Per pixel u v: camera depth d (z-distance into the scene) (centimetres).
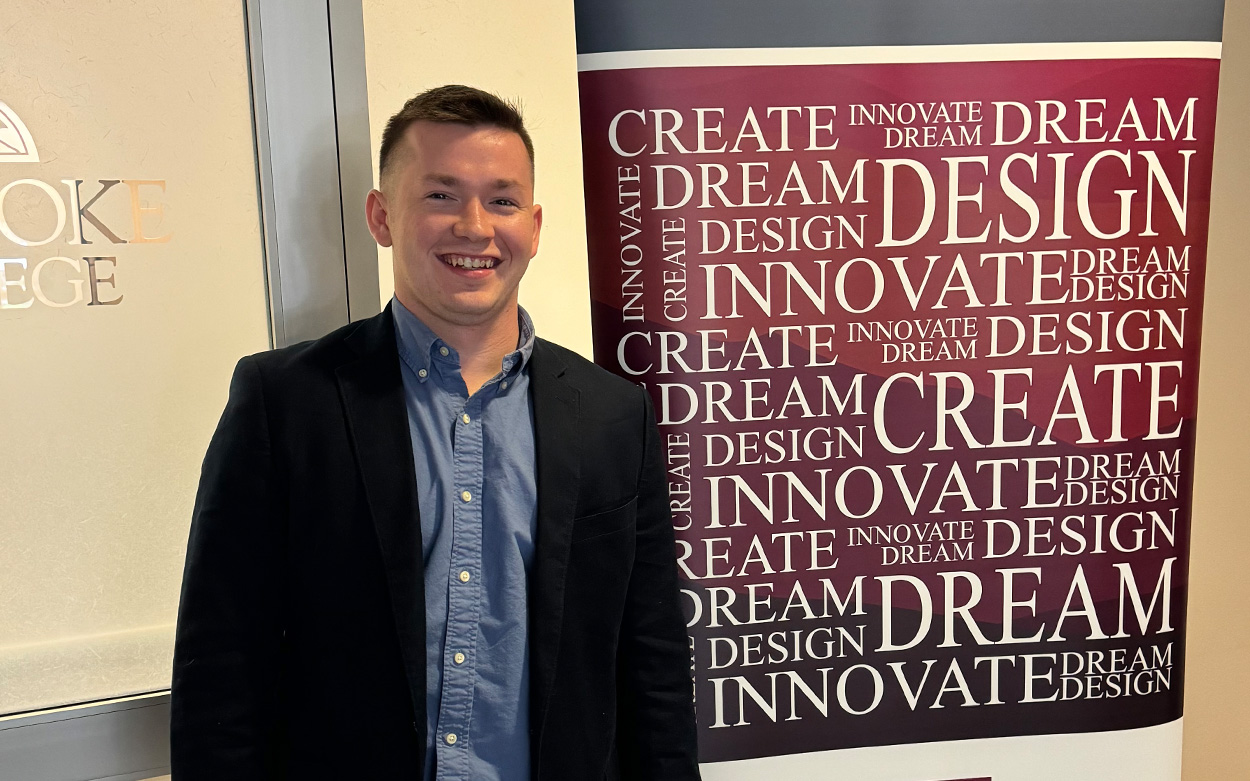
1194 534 167
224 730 92
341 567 95
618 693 117
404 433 98
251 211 125
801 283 132
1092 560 142
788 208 130
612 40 124
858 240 132
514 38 131
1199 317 138
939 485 138
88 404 121
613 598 106
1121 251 135
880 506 138
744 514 136
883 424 136
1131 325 137
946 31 128
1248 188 159
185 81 120
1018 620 142
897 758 143
